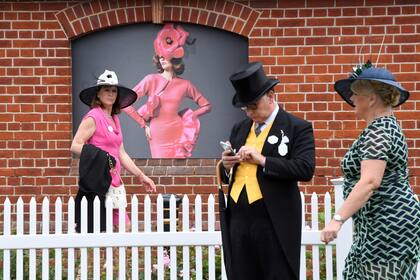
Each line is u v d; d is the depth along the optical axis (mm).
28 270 8906
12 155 11305
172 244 8398
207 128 11477
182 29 11430
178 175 11328
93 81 11438
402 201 6262
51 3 11297
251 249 6941
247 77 6883
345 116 11203
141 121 11484
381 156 6199
